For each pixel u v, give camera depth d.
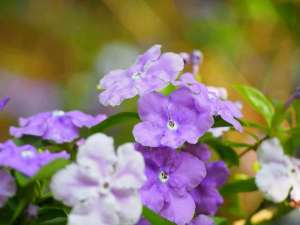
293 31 0.83
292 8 0.81
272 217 0.44
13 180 0.33
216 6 0.95
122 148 0.33
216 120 0.37
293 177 0.38
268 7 0.84
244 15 0.88
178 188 0.36
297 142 0.43
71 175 0.33
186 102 0.36
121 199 0.33
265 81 0.87
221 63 0.91
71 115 0.39
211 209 0.38
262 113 0.43
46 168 0.32
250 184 0.40
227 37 0.90
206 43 0.91
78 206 0.33
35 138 0.38
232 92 0.88
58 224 0.35
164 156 0.36
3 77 0.94
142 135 0.36
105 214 0.33
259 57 0.91
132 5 1.00
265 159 0.37
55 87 0.95
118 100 0.36
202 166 0.36
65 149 0.38
